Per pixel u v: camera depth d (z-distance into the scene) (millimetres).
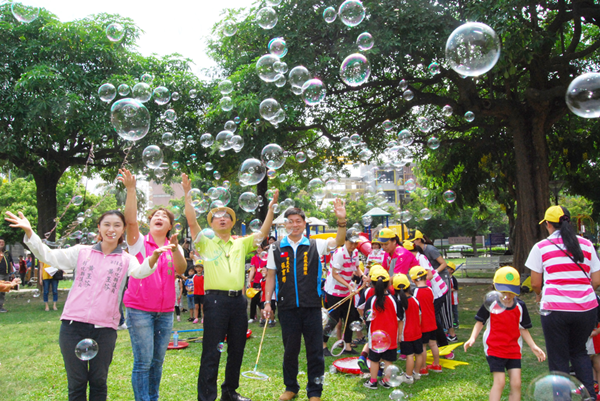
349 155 11695
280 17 8047
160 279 2512
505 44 6559
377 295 3072
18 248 24016
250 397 2875
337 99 10203
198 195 4207
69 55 8977
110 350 2160
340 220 2906
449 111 7289
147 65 9992
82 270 2203
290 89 7809
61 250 2225
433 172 12773
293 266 2797
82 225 17438
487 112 8672
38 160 10453
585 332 2441
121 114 3408
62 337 2092
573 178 12867
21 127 8742
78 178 14672
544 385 1982
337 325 4309
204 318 2684
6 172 11609
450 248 31906
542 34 7164
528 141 8648
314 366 2719
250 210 4078
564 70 8070
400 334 3191
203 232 2699
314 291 2771
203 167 9781
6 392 3059
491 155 11562
